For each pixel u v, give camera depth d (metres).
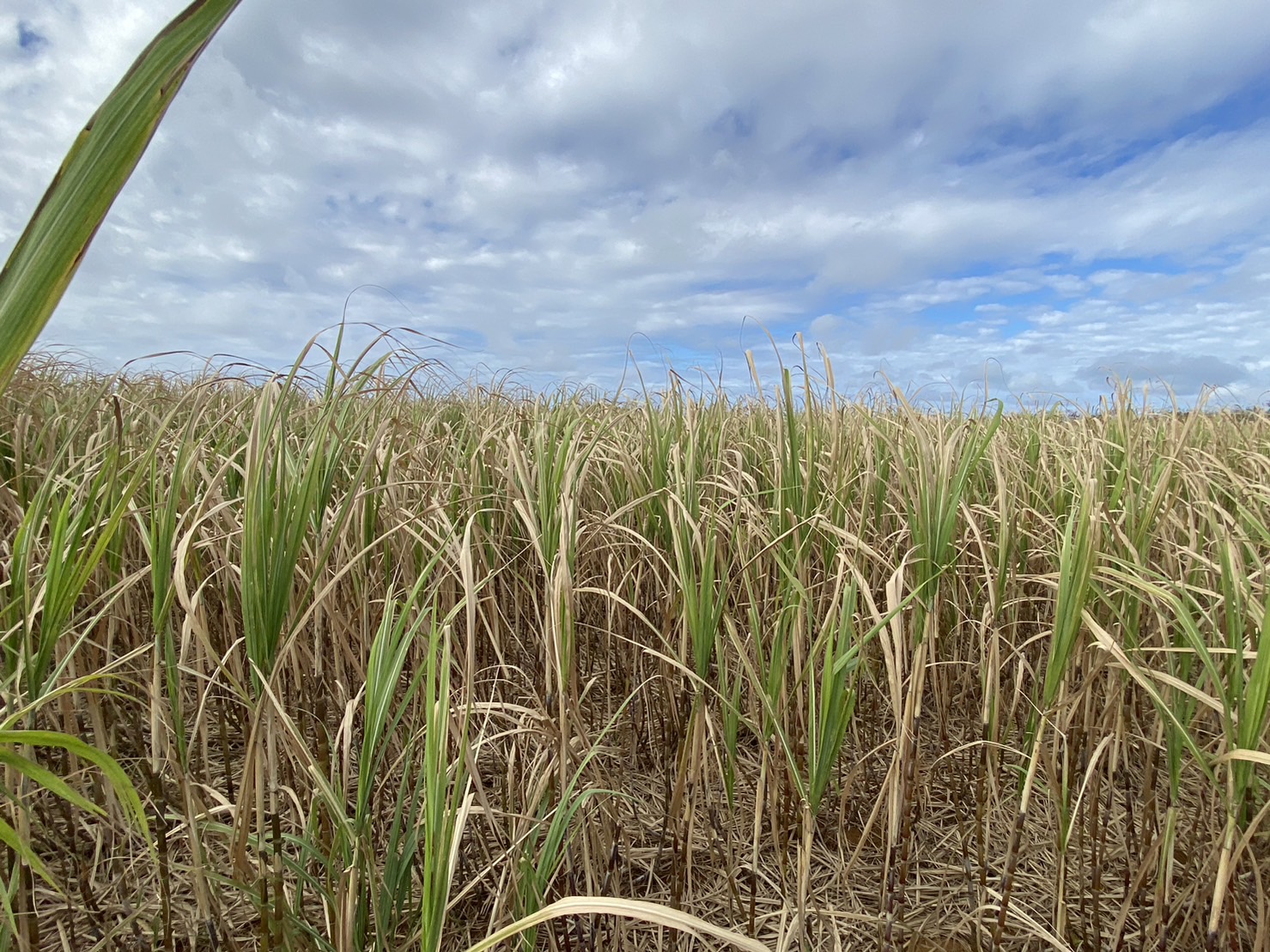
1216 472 2.92
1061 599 1.57
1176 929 2.03
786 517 2.36
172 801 2.13
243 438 2.73
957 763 2.64
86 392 3.57
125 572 2.36
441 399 4.62
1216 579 2.13
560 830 1.51
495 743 2.48
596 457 3.00
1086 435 3.34
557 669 1.70
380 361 1.89
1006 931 2.05
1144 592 1.93
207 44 0.49
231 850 1.50
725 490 2.82
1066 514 2.69
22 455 2.43
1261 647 1.31
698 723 1.92
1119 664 1.79
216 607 2.66
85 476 1.92
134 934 1.84
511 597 3.25
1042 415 4.09
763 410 4.07
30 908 1.79
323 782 1.42
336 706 2.47
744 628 2.60
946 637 2.73
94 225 0.46
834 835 2.50
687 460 2.51
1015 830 1.72
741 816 2.52
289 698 2.19
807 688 2.12
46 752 2.10
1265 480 2.96
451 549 1.94
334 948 1.53
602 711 3.03
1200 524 2.62
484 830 2.09
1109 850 2.35
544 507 2.14
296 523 1.49
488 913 2.00
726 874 2.28
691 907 2.08
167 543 1.48
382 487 2.13
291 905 1.81
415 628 1.45
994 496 3.01
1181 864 2.13
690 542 2.25
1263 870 2.01
